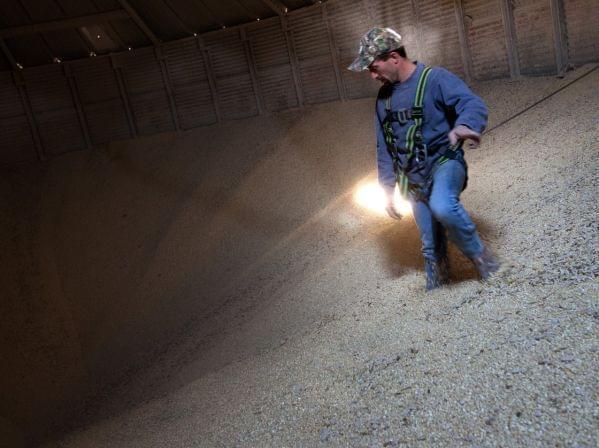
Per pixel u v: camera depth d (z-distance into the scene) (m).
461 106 3.06
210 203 10.15
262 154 10.67
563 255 3.19
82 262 10.23
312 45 10.72
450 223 3.17
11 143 12.31
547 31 7.60
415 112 3.21
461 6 8.48
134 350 7.60
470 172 6.08
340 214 7.71
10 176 12.17
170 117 12.29
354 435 2.37
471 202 5.02
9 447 6.44
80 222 11.11
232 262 8.42
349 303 4.43
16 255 10.64
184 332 7.12
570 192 4.08
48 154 12.50
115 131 12.52
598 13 6.96
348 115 10.34
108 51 12.23
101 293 9.44
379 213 6.75
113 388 6.67
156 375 6.00
